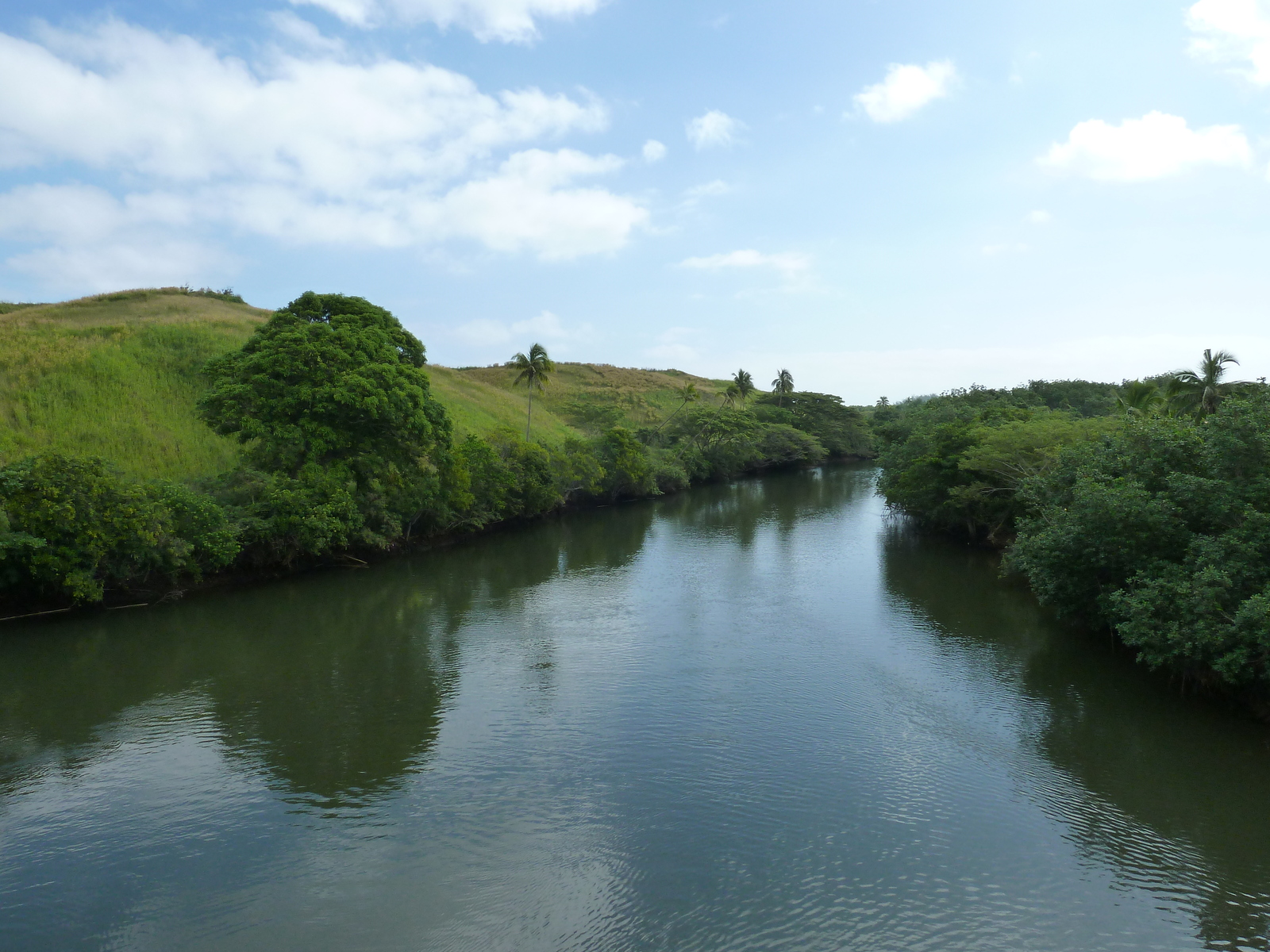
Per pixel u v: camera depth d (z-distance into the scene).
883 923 12.84
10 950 12.28
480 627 30.92
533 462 60.47
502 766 18.59
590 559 46.53
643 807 16.64
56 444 39.88
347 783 17.78
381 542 43.12
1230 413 21.39
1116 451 26.27
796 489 91.38
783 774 18.06
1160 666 23.55
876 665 25.73
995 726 20.62
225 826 15.96
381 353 43.44
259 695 23.23
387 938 12.56
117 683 24.16
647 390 147.12
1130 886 13.78
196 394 50.38
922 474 50.81
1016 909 13.18
